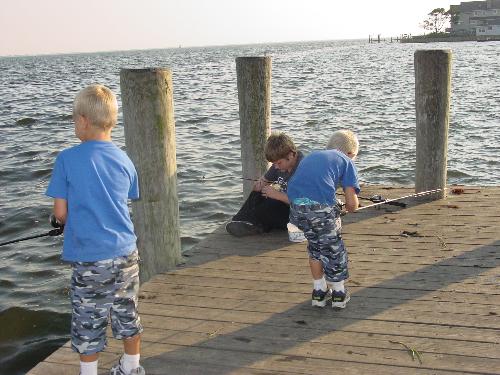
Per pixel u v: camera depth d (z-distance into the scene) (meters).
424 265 4.39
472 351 3.16
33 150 13.73
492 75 35.44
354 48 131.00
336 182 3.61
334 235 3.60
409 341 3.29
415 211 5.77
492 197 6.14
